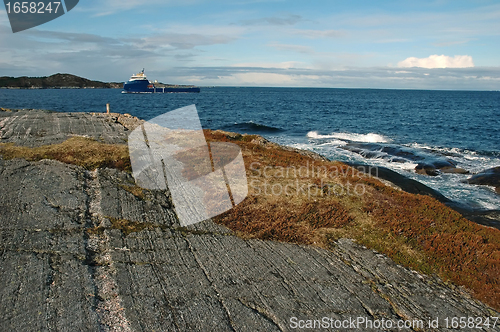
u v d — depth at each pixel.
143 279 6.97
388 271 8.30
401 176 20.05
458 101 128.62
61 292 6.25
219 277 7.37
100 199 10.04
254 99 116.56
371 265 8.49
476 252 9.12
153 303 6.33
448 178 21.00
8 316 5.56
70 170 11.55
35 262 6.97
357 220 10.67
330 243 9.41
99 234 8.41
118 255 7.68
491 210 15.95
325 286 7.45
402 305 7.11
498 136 39.88
